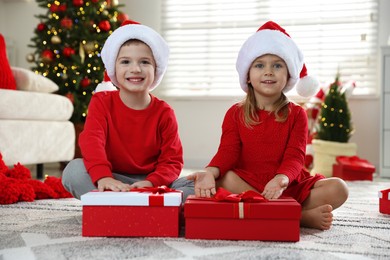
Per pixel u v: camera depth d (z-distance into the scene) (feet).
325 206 4.21
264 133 4.68
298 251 3.40
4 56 9.34
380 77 10.68
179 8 13.08
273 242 3.67
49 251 3.35
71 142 10.30
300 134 4.67
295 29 12.32
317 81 5.56
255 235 3.71
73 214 5.03
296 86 5.62
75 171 4.65
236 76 12.89
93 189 4.57
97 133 4.69
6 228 4.21
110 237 3.80
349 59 12.03
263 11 12.56
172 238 3.76
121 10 13.32
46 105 9.46
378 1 11.75
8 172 6.87
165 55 5.09
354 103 11.73
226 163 4.64
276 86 4.67
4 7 14.06
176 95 13.09
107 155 4.84
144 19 13.26
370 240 3.83
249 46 4.78
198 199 3.90
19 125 8.76
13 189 5.84
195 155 12.84
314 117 10.74
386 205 5.16
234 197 3.77
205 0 12.94
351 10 11.94
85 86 11.37
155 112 5.01
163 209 3.79
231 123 4.80
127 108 4.92
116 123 4.89
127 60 4.83
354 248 3.53
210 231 3.74
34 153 9.15
